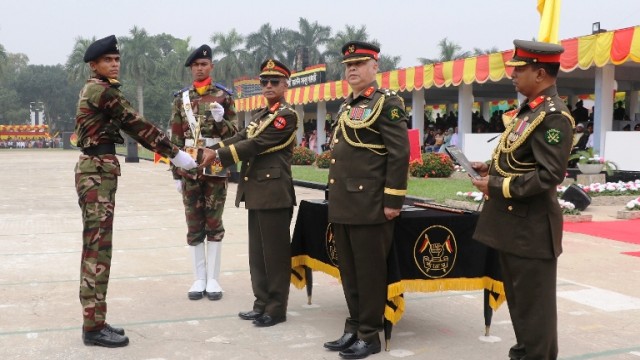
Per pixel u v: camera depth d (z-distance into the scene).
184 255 6.54
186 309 4.55
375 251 3.54
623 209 9.37
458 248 3.81
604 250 6.75
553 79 2.84
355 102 3.64
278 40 53.91
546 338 2.86
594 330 4.05
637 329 4.08
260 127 4.14
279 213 4.20
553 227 2.81
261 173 4.21
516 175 2.78
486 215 3.00
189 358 3.53
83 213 3.75
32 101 92.38
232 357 3.55
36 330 4.02
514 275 2.89
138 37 53.19
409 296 4.90
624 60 11.42
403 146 3.46
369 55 3.57
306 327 4.13
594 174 12.36
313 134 27.64
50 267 5.90
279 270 4.20
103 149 3.76
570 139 2.72
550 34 8.33
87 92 3.67
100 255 3.73
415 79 17.47
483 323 4.21
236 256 6.50
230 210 10.41
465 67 15.52
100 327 3.74
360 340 3.60
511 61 2.87
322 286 5.31
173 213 10.02
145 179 17.78
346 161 3.60
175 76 60.91
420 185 13.57
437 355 3.58
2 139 69.12
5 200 11.98
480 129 18.70
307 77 27.94
